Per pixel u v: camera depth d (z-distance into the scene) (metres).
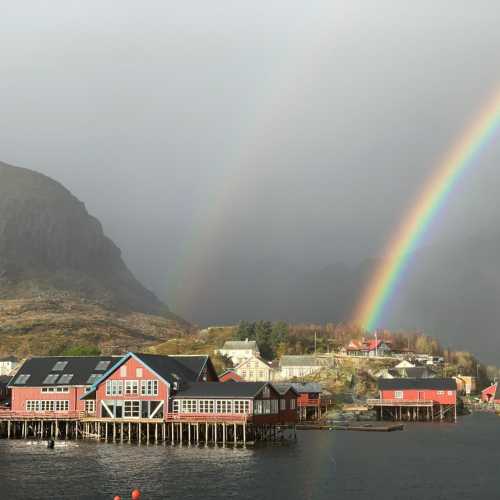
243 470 101.56
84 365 147.12
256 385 129.12
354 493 87.94
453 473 102.12
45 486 90.94
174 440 130.50
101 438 134.00
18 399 144.00
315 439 142.00
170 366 138.00
